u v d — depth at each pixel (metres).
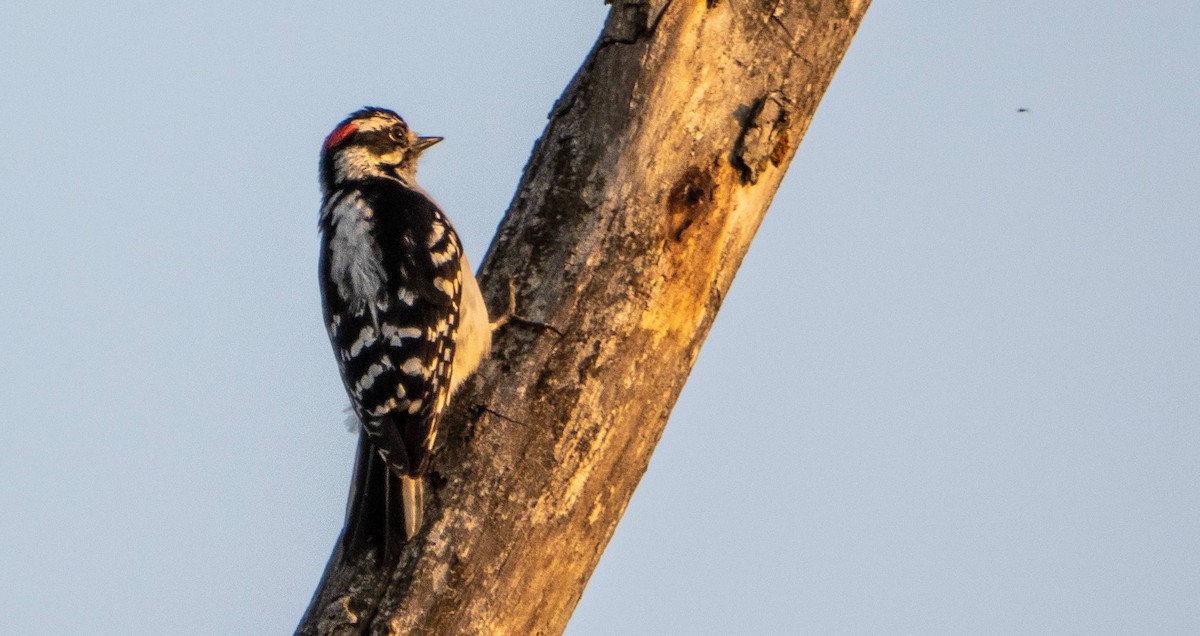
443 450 8.83
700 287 9.34
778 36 9.61
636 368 9.07
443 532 8.49
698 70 9.44
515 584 8.56
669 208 9.25
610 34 9.62
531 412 8.84
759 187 9.57
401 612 8.27
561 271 9.15
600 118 9.45
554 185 9.44
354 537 8.98
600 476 8.90
